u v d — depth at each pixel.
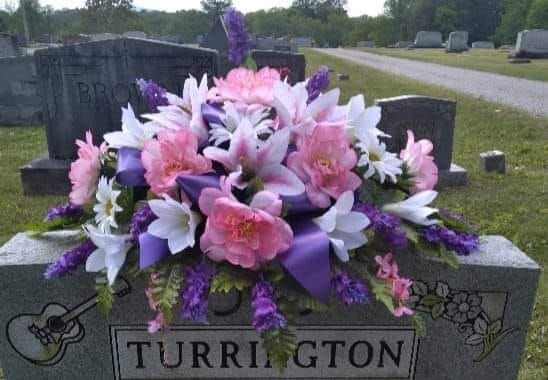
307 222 1.36
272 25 68.44
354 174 1.36
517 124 9.48
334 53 37.03
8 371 1.69
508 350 1.70
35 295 1.60
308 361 1.69
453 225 1.65
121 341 1.66
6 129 9.21
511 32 60.34
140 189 1.47
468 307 1.64
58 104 5.53
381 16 71.94
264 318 1.21
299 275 1.27
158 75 5.42
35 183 5.45
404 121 5.67
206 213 1.24
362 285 1.37
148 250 1.30
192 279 1.30
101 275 1.47
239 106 1.43
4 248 1.66
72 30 49.44
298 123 1.41
